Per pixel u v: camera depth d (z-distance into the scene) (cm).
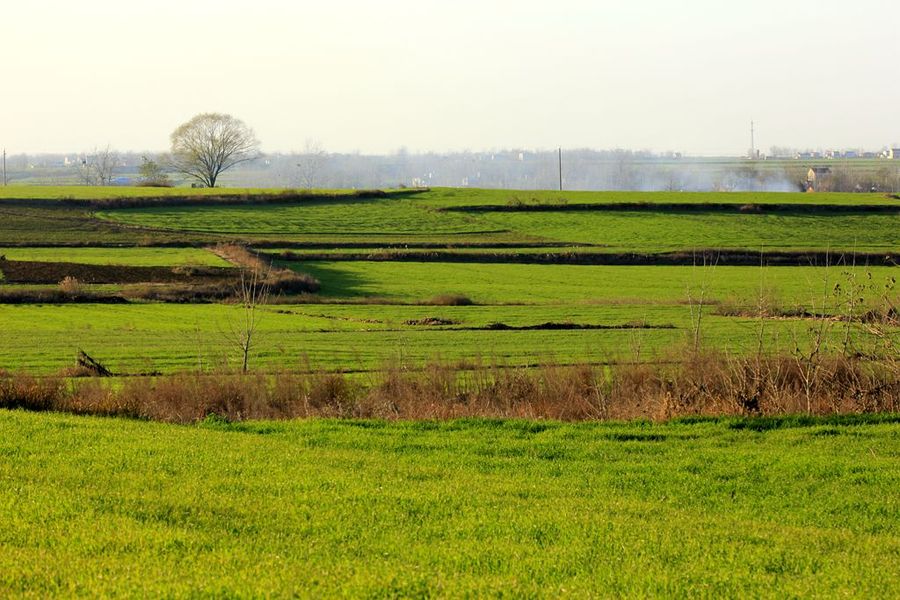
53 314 8538
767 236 14675
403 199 18788
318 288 10362
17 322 8081
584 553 1656
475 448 2759
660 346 6253
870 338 3812
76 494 1962
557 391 3644
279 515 1872
